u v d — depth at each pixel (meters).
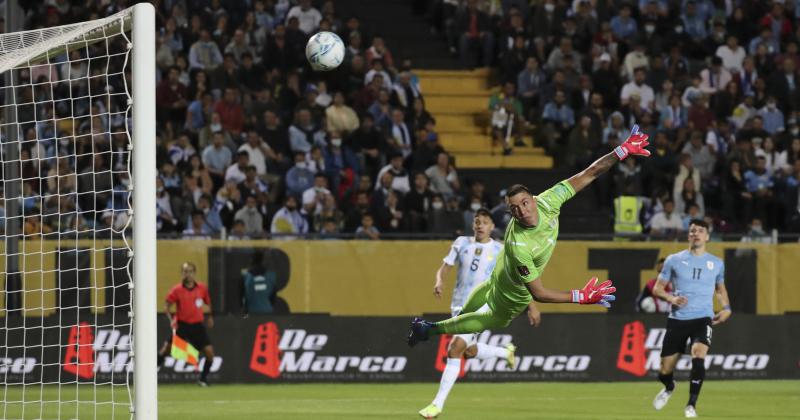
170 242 60.75
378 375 60.81
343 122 71.88
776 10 87.06
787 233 72.19
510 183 74.94
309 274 62.06
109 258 59.94
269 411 45.03
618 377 62.50
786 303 65.56
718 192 74.19
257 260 61.31
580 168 74.06
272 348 60.16
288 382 60.22
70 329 58.22
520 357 61.84
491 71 83.19
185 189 66.56
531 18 84.06
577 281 64.31
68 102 71.19
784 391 56.59
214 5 76.62
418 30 87.31
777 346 64.12
